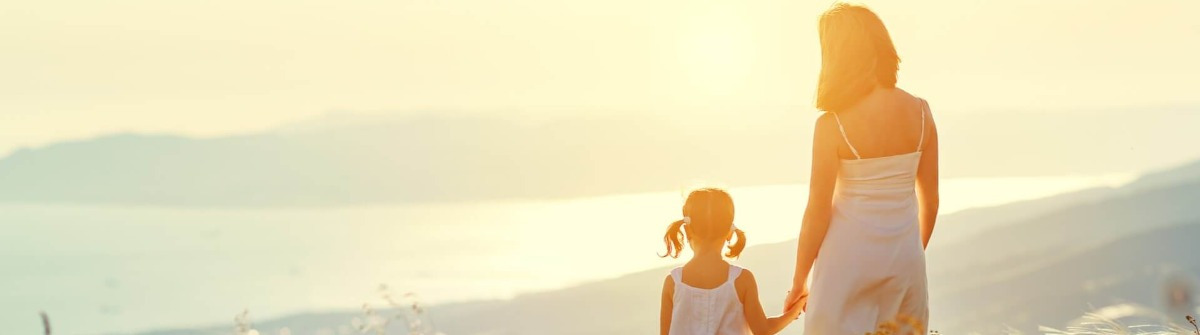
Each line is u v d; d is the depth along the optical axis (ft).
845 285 12.51
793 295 13.38
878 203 12.47
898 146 12.46
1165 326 17.35
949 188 144.77
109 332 74.38
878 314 12.59
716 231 13.94
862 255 12.44
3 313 83.87
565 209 155.74
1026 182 157.48
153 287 93.61
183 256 116.78
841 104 12.52
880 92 12.51
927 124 12.78
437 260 96.43
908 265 12.50
